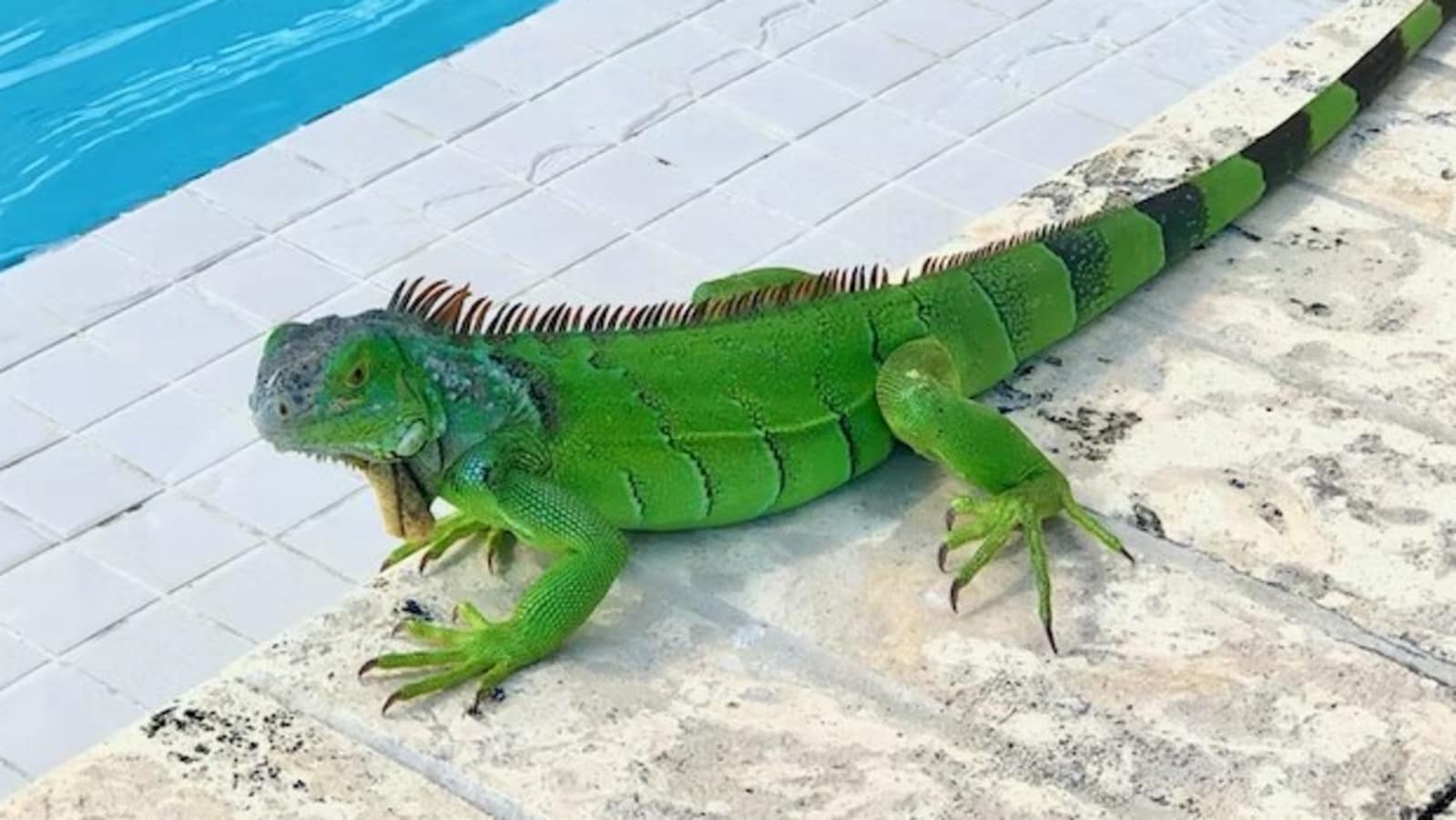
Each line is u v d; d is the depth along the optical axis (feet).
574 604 4.62
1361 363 5.28
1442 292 5.47
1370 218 5.69
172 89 8.27
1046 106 8.01
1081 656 4.64
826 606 4.76
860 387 5.00
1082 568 4.82
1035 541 4.75
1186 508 4.93
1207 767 4.44
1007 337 5.23
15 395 6.92
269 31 8.54
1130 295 5.47
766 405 4.91
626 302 7.20
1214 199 5.56
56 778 4.42
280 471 6.66
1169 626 4.70
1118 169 5.90
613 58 8.25
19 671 6.12
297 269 7.36
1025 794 4.41
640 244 7.43
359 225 7.53
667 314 5.00
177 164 7.89
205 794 4.40
